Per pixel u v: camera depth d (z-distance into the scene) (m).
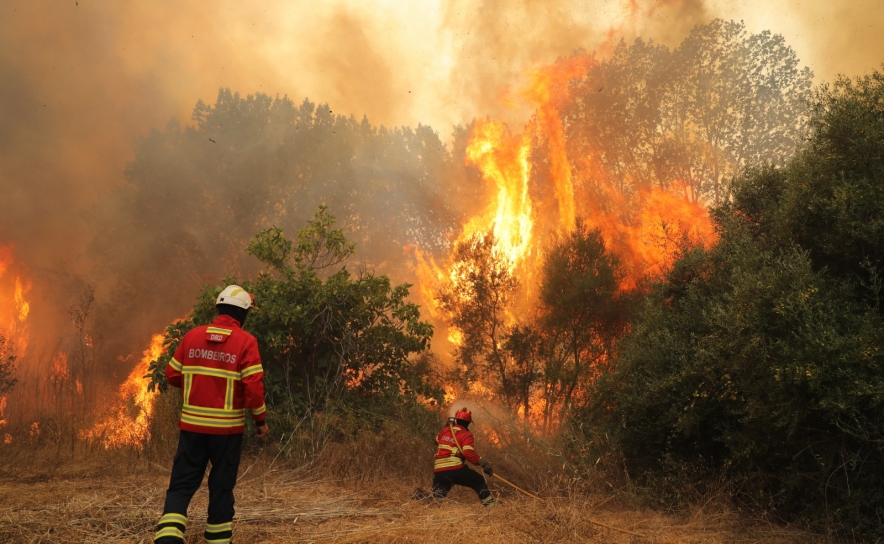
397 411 9.63
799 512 5.94
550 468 7.75
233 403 4.16
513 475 7.90
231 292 4.43
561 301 12.88
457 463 6.70
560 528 5.25
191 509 5.30
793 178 7.21
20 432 10.23
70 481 7.03
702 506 6.14
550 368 12.66
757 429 6.24
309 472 7.77
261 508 5.69
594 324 13.01
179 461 4.05
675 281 8.94
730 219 8.79
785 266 6.21
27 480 7.26
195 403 4.11
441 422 9.82
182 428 4.10
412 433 8.96
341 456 7.89
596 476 7.34
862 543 5.36
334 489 6.97
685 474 6.80
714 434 7.12
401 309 10.38
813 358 5.61
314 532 4.99
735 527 5.73
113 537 4.54
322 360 9.90
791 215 6.91
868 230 6.00
